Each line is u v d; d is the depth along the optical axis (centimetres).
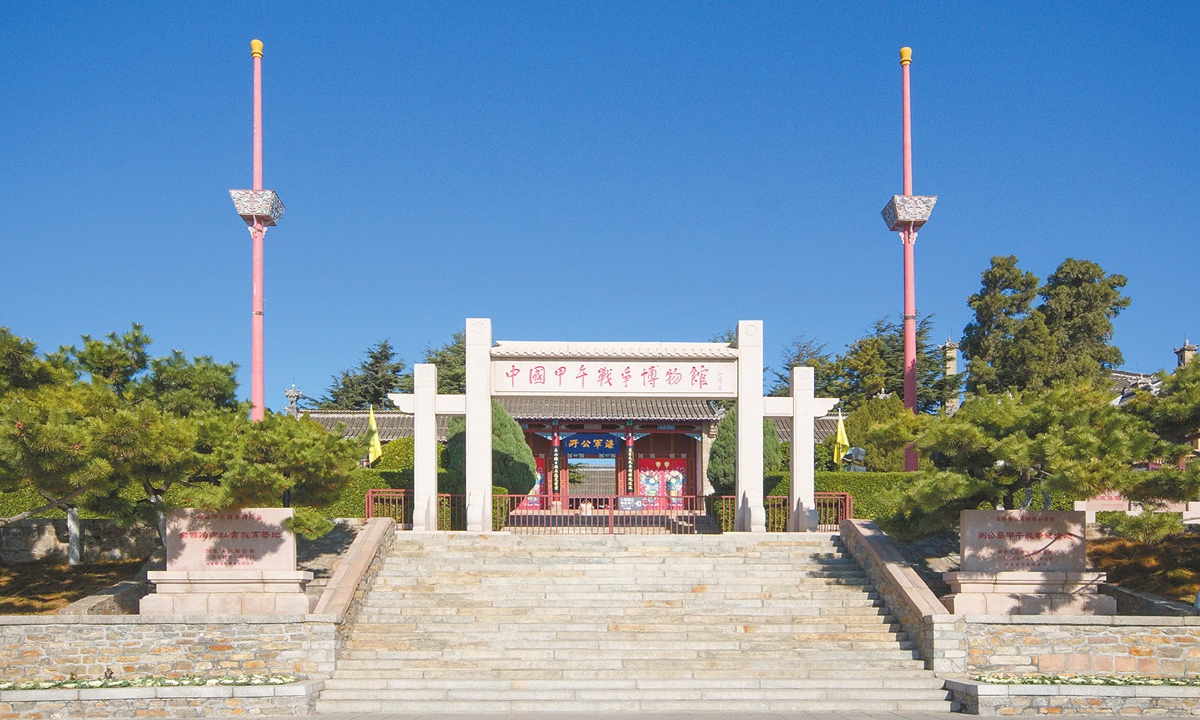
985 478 1734
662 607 1719
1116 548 2002
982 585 1636
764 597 1767
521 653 1536
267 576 1622
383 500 2286
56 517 2212
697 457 3634
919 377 4934
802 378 2300
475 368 2270
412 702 1396
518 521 2617
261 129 2450
